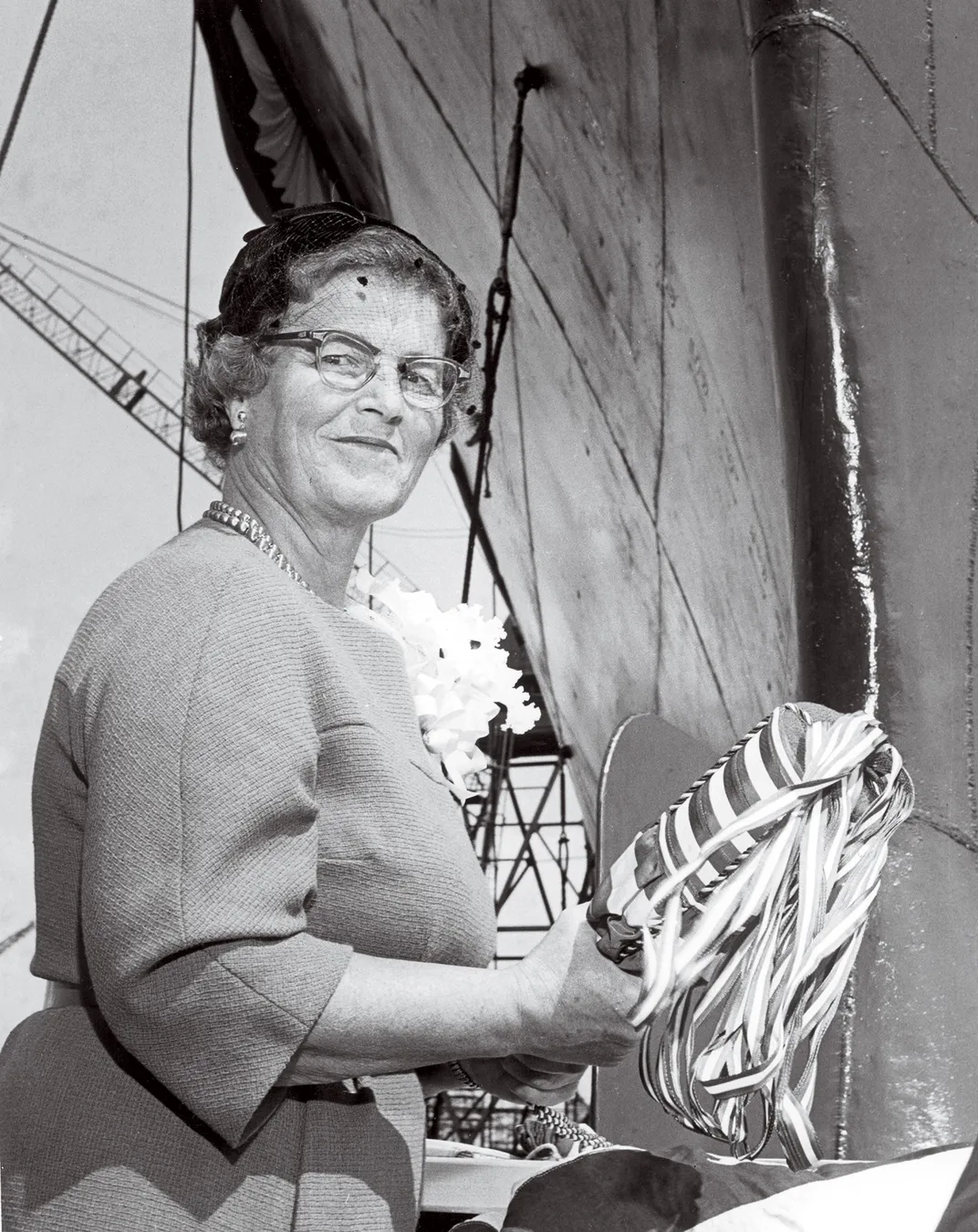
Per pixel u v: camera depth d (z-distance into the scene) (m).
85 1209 0.89
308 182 3.13
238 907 0.86
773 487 2.45
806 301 2.15
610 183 2.85
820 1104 1.73
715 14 2.39
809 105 2.15
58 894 0.99
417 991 0.90
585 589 3.27
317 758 0.96
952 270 2.17
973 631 2.08
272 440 1.11
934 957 1.83
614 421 3.04
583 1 2.74
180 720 0.89
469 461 3.37
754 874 0.90
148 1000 0.85
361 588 1.31
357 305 1.11
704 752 2.14
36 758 1.00
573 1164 1.03
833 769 0.91
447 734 1.23
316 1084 0.97
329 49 3.05
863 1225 0.92
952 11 2.20
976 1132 1.70
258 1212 0.92
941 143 2.18
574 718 3.38
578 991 0.91
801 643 2.10
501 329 3.30
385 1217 0.99
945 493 2.12
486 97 3.09
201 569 0.97
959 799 1.98
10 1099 0.94
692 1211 0.96
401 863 0.98
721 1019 0.93
